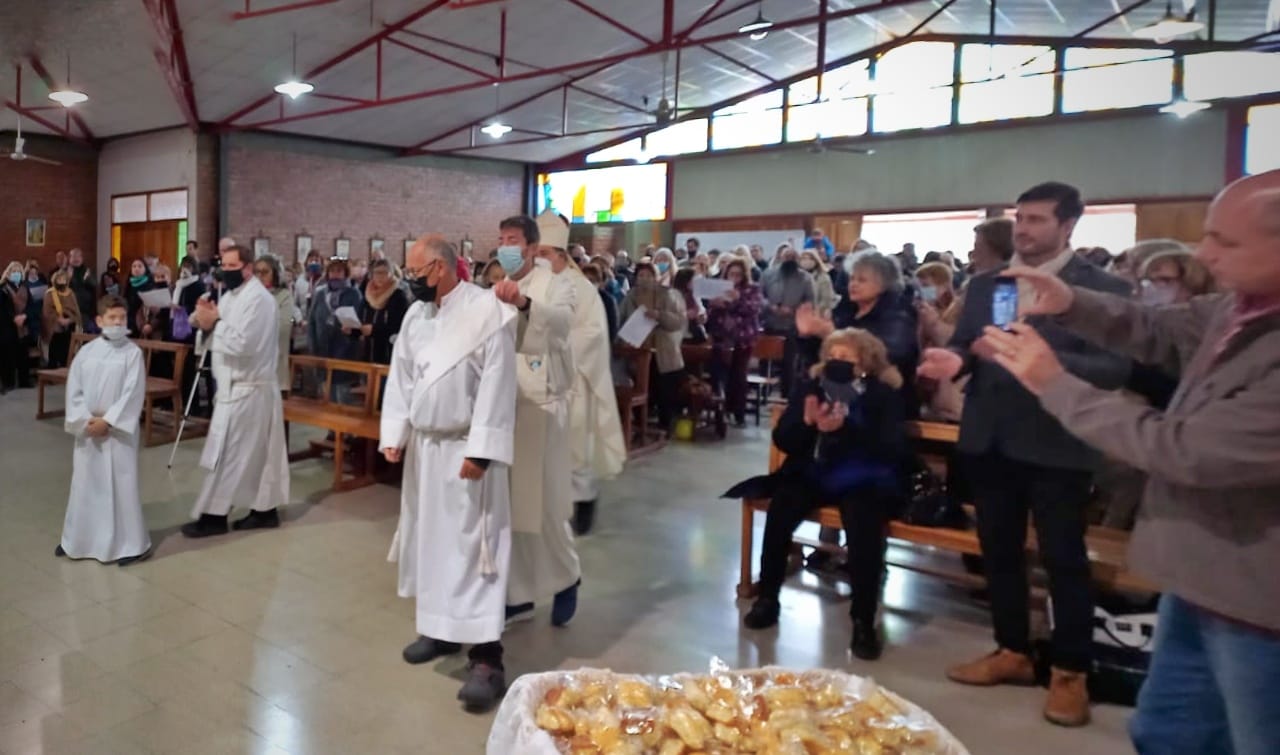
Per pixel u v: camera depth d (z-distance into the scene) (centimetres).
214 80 1098
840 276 902
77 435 425
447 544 301
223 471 467
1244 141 1141
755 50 1345
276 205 1374
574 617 376
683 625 370
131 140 1373
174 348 723
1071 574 291
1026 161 1294
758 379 871
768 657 342
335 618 369
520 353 334
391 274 669
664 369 749
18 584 398
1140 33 1154
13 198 1359
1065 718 291
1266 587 156
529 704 198
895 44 1369
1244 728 161
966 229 1363
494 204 1673
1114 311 205
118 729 280
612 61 1073
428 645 333
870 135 1409
